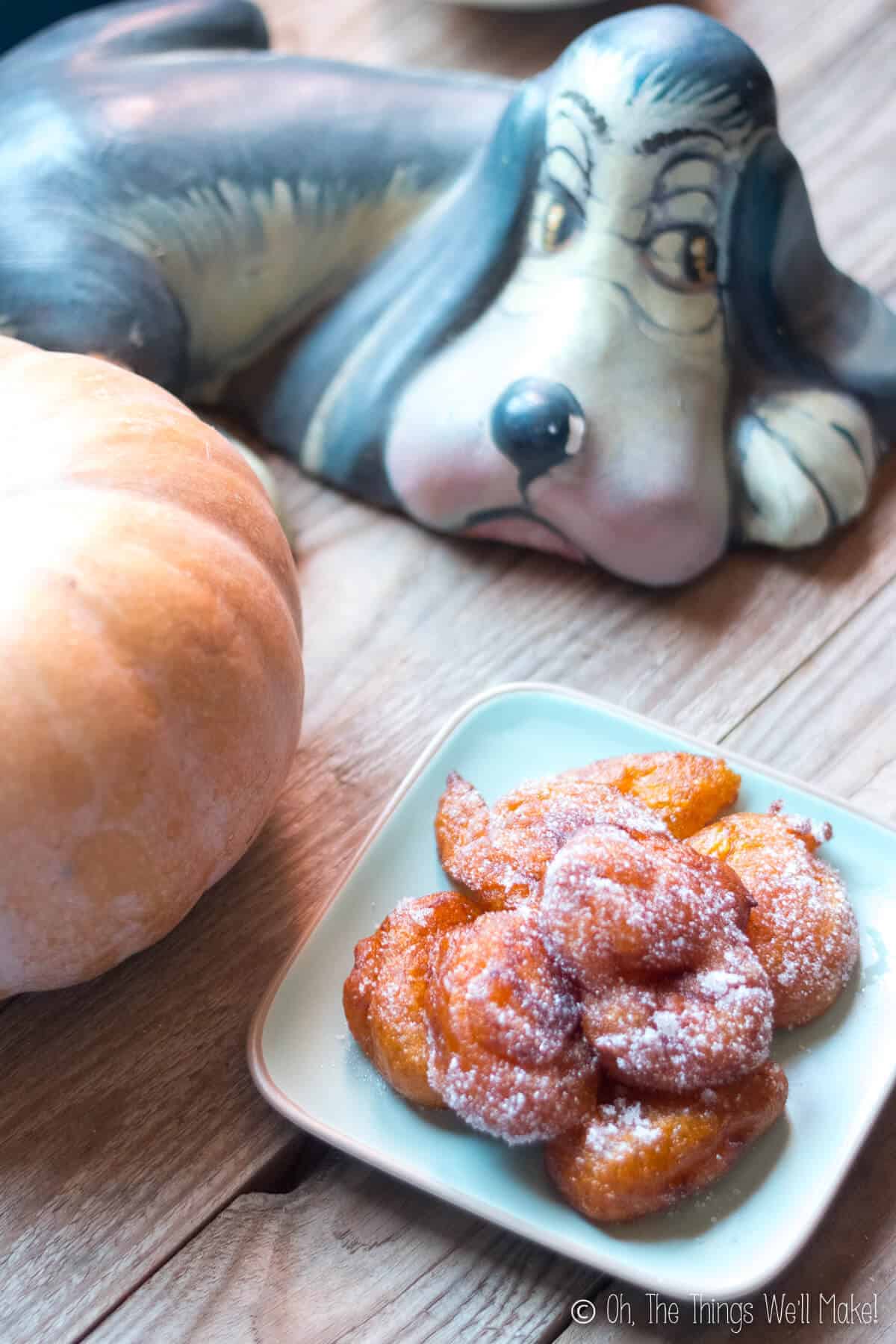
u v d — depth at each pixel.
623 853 0.61
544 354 0.75
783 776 0.69
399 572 0.79
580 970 0.61
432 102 0.80
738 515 0.77
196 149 0.78
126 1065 0.67
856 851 0.67
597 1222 0.61
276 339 0.82
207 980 0.68
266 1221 0.64
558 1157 0.61
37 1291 0.63
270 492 0.79
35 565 0.61
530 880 0.65
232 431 0.84
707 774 0.68
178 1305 0.62
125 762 0.61
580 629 0.77
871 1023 0.64
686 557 0.76
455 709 0.75
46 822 0.60
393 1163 0.62
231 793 0.63
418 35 0.96
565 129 0.74
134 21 0.82
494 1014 0.60
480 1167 0.62
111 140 0.77
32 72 0.80
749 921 0.64
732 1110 0.61
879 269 0.85
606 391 0.75
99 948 0.63
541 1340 0.62
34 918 0.61
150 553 0.62
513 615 0.77
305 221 0.79
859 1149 0.62
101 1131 0.66
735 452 0.77
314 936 0.67
